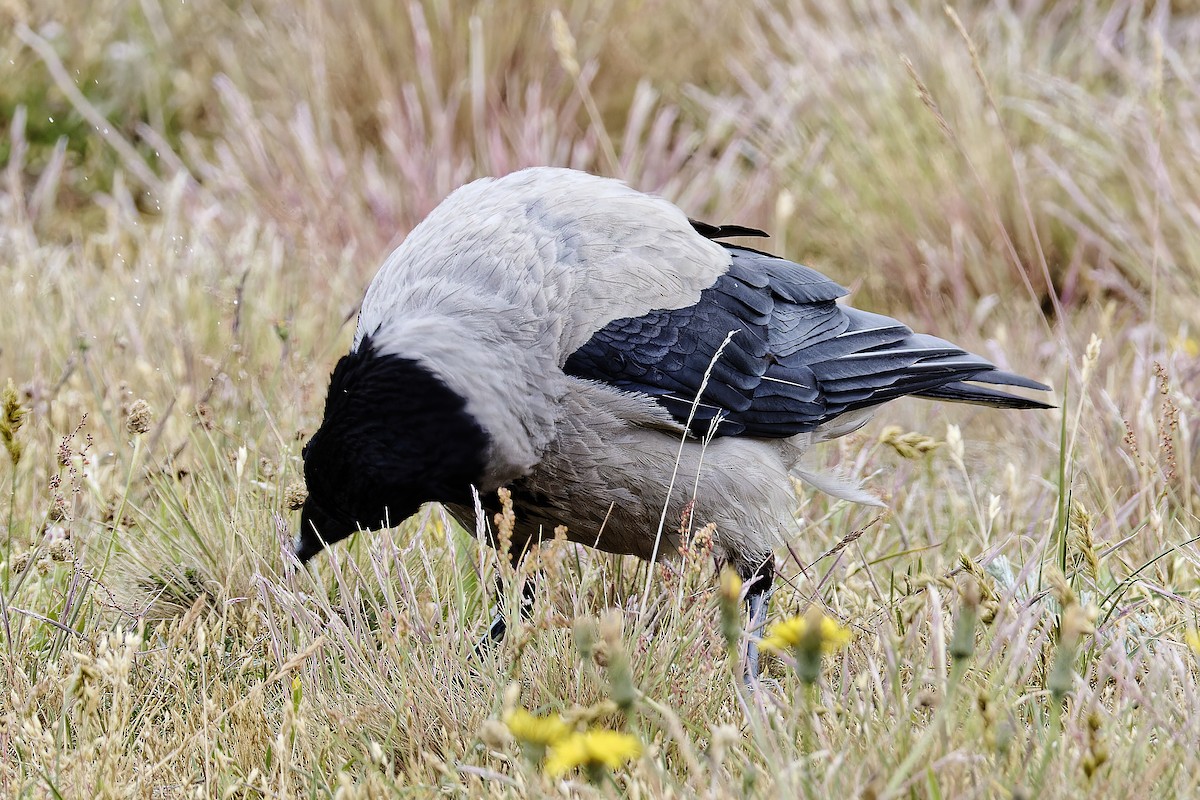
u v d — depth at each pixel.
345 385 6.29
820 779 4.98
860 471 8.29
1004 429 9.78
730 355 6.72
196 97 14.57
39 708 5.95
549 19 13.77
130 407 7.41
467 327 6.20
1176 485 8.16
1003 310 11.57
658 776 4.75
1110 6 15.52
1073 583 6.47
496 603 6.77
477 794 5.11
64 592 6.95
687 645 5.95
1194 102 12.34
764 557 6.89
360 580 6.88
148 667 6.23
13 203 12.57
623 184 6.96
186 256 10.98
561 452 6.39
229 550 7.10
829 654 6.19
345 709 5.94
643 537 6.77
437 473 6.17
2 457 8.07
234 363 8.94
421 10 13.32
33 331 9.70
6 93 14.19
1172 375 8.70
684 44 14.77
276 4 14.45
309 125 12.77
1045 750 4.90
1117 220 11.55
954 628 5.98
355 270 11.30
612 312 6.42
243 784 5.39
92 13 14.93
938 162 12.34
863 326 7.38
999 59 13.60
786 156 13.16
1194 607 6.26
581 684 5.78
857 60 13.60
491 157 12.86
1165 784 4.98
